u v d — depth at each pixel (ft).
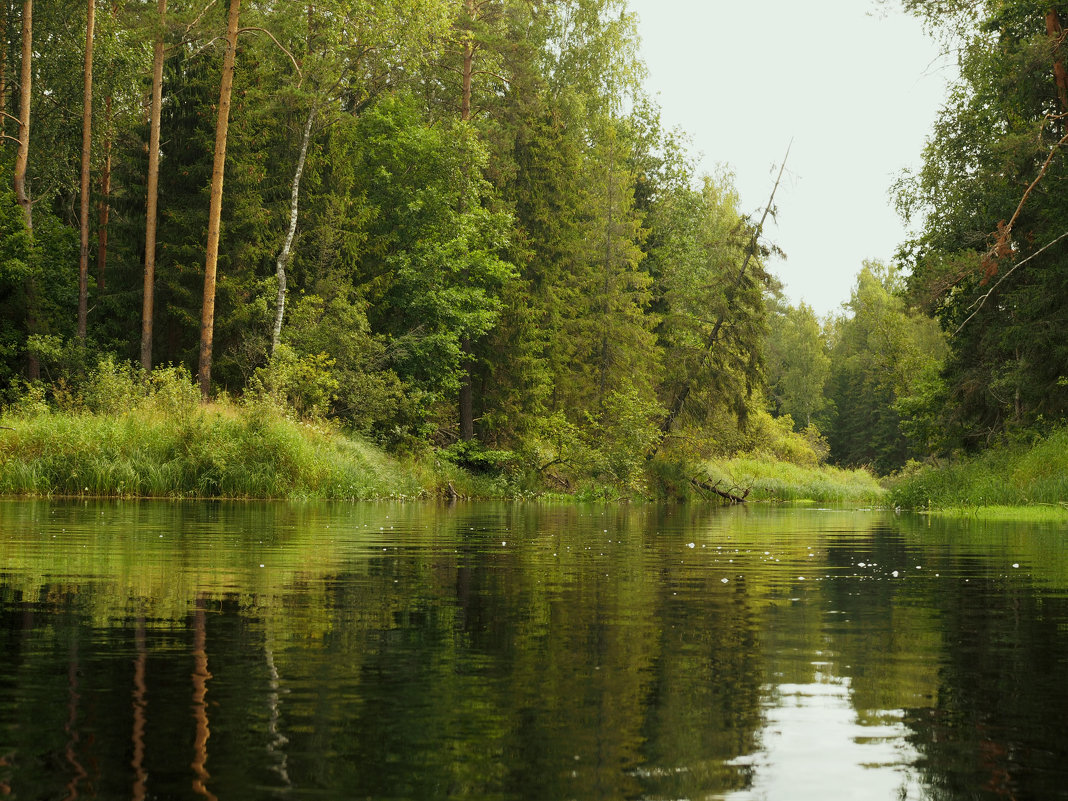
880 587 24.59
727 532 50.67
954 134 104.47
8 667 13.70
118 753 9.72
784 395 334.44
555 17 164.45
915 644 16.24
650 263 171.94
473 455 114.42
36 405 76.74
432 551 33.81
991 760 9.76
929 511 86.43
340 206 113.09
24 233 104.78
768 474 162.20
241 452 78.74
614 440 128.77
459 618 18.53
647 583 25.00
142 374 88.84
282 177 113.09
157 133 102.06
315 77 111.45
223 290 106.22
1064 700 12.35
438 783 8.89
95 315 115.75
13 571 25.29
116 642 15.65
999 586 25.00
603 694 12.42
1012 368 91.91
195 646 15.40
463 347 123.44
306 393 97.09
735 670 14.02
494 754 9.80
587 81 164.35
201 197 108.78
